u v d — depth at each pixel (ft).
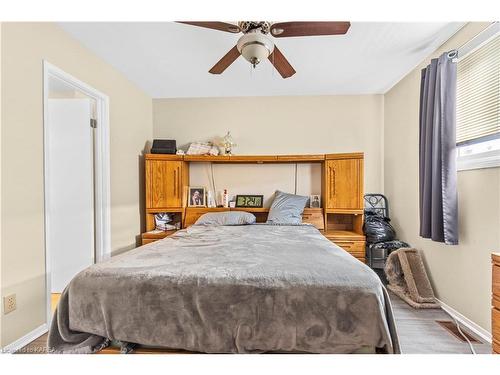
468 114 6.63
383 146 11.41
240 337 3.86
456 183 6.61
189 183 11.93
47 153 6.32
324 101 11.60
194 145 11.38
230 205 11.53
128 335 4.05
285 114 11.73
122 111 9.68
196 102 11.98
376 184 11.44
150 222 10.91
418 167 8.75
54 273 8.38
